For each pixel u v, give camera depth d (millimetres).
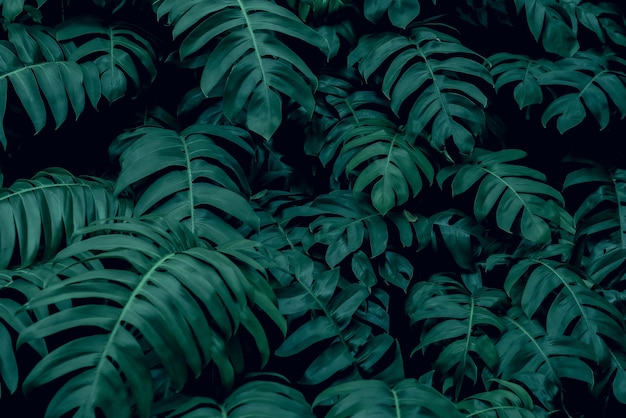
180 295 1125
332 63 2035
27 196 1440
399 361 1426
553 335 1492
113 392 998
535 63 1919
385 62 2008
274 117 1511
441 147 1674
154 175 1711
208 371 1288
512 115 2113
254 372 1308
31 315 1284
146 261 1173
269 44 1582
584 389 1576
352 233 1633
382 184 1595
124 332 1049
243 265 1311
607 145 2027
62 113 1604
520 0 1954
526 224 1565
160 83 2016
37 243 1414
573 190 2078
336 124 1873
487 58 2059
